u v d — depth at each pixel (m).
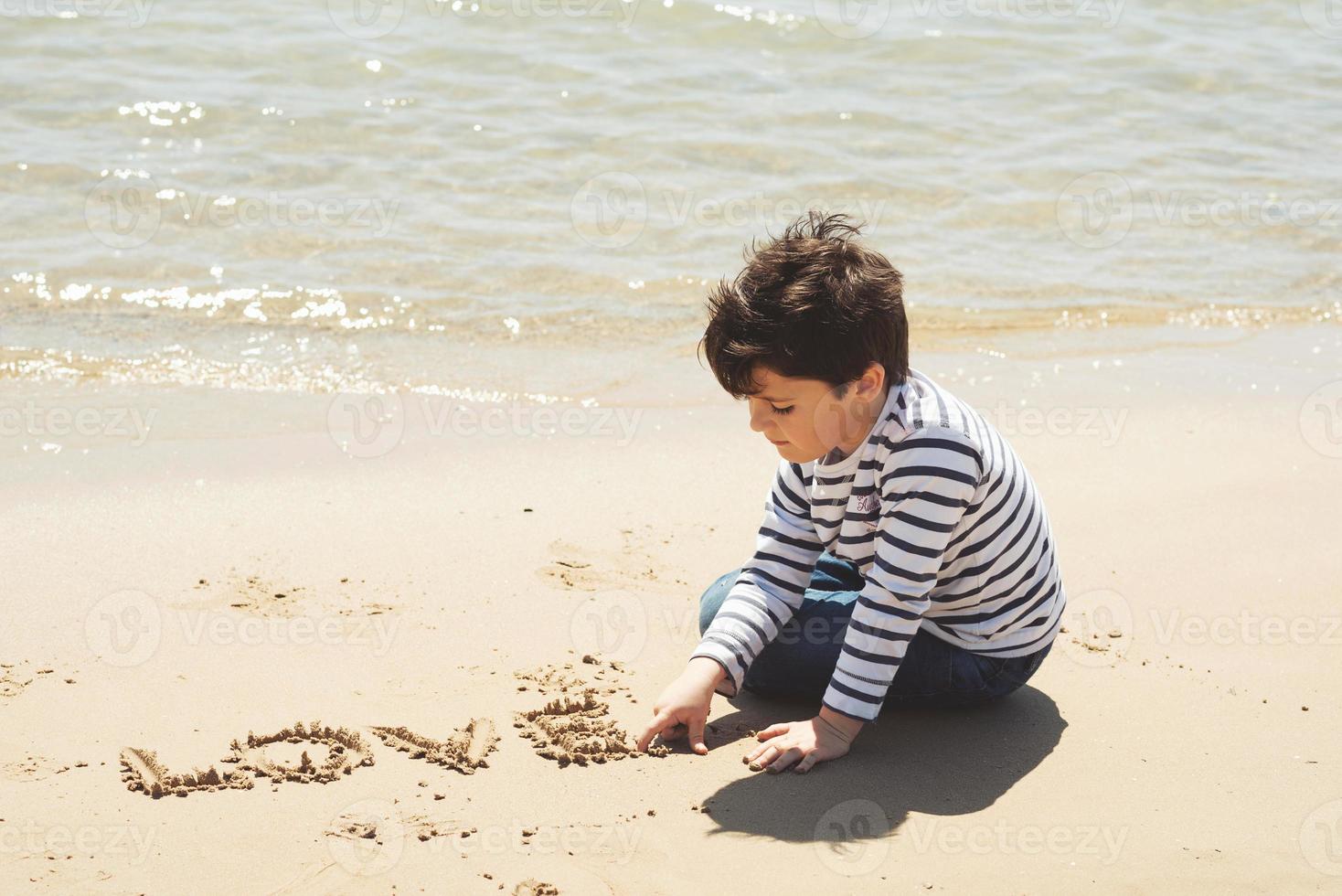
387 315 5.14
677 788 2.32
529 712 2.54
